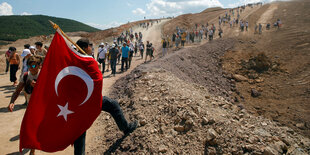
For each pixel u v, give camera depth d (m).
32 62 2.99
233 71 15.27
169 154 2.86
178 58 13.10
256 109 10.09
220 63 16.33
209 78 12.65
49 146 2.26
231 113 4.21
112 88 7.25
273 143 3.06
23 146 2.12
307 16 28.39
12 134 3.91
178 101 4.10
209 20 47.72
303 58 15.16
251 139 3.01
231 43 21.33
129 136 3.33
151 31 46.44
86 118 2.44
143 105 4.27
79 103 2.38
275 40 20.88
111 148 3.26
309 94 10.47
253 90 11.94
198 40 27.41
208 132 3.12
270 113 9.51
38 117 2.18
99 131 3.97
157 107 4.05
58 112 2.26
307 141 3.56
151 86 5.31
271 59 16.12
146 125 3.49
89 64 2.44
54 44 2.25
